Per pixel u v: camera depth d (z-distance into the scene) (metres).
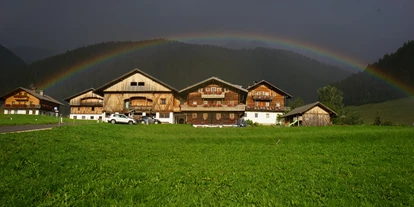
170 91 72.50
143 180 13.09
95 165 15.27
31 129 31.80
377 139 31.67
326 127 44.97
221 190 12.04
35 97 99.00
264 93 82.06
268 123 79.19
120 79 73.44
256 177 14.07
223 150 23.66
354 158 20.14
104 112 72.25
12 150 16.27
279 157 20.45
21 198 10.22
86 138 25.53
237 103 70.88
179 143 28.33
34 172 13.28
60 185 11.77
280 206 10.21
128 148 22.16
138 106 71.88
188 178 13.62
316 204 10.50
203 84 71.62
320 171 15.62
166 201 10.51
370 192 11.95
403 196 11.42
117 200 10.50
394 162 18.45
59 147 18.64
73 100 97.25
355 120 84.12
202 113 70.38
